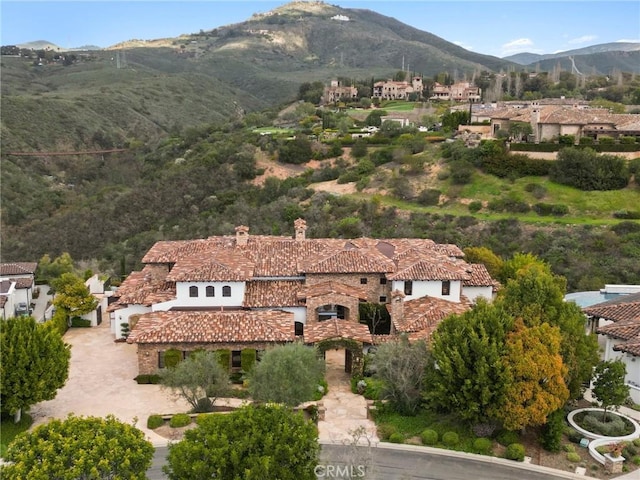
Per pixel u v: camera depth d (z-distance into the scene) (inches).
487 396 1258.0
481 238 3009.4
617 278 2615.7
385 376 1466.5
